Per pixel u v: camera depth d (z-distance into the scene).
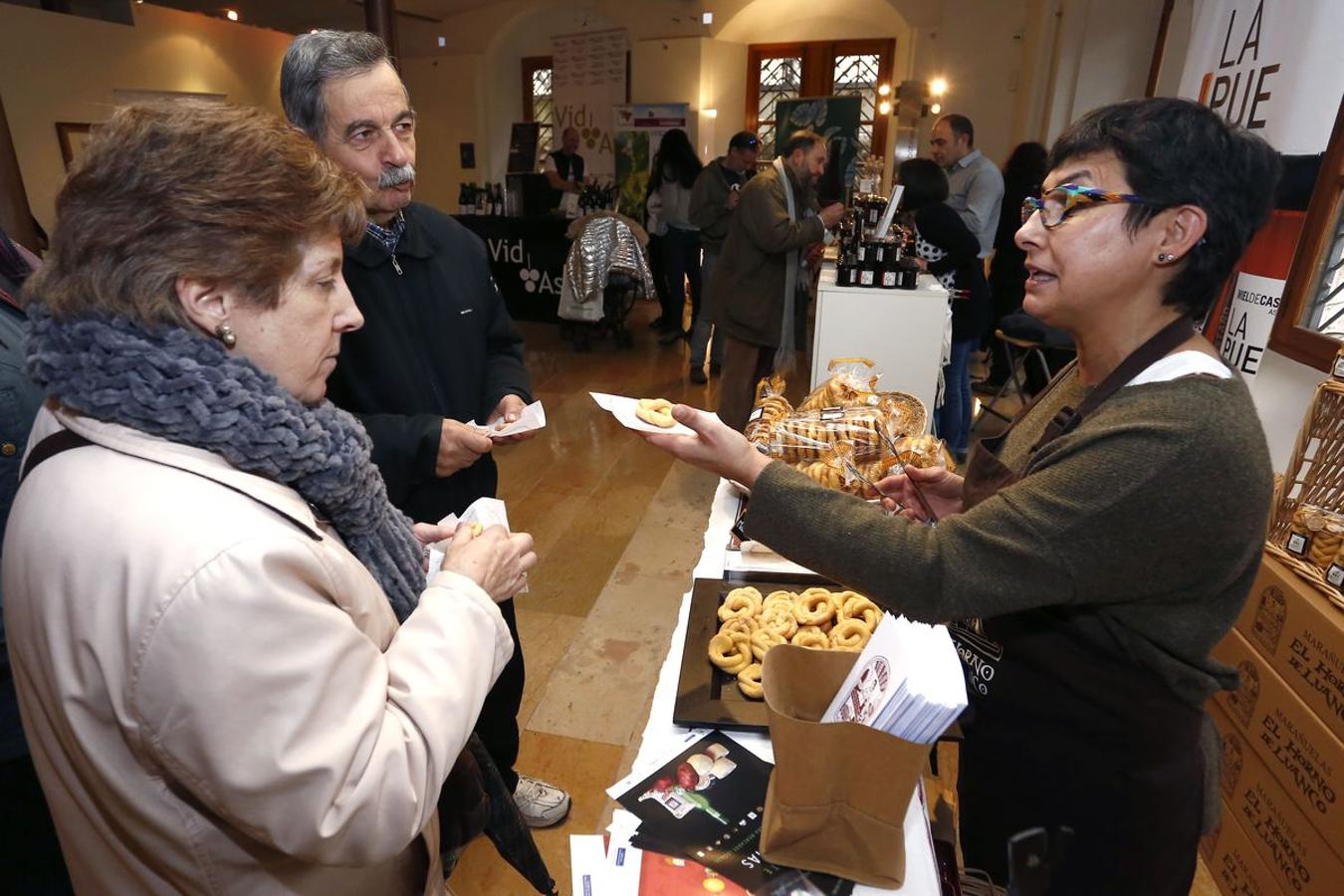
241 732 0.58
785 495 0.91
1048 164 0.89
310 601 0.63
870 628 1.19
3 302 1.07
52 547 0.61
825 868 0.83
